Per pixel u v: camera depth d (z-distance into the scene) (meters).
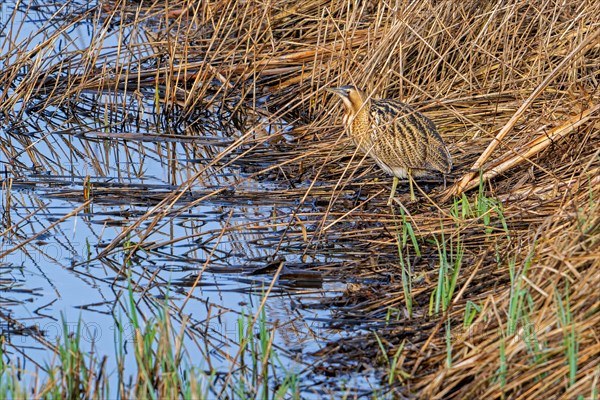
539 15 14.01
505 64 13.65
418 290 9.27
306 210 11.69
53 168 13.73
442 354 7.86
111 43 18.81
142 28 19.06
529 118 12.93
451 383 7.35
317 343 8.63
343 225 11.11
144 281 10.09
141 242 10.65
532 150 11.28
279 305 9.46
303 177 12.80
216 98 16.27
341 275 9.95
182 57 16.36
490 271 9.18
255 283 9.97
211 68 16.17
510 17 13.91
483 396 7.05
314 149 13.49
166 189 12.57
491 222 10.41
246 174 13.18
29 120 15.69
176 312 9.39
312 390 7.80
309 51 16.27
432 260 9.95
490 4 15.20
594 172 10.47
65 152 14.38
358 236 10.73
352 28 16.06
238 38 16.31
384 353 7.94
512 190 11.10
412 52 15.14
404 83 14.64
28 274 10.23
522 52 14.81
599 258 7.95
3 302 9.57
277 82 16.62
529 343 7.27
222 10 17.03
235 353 8.57
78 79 16.72
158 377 7.62
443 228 10.46
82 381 7.63
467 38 14.37
